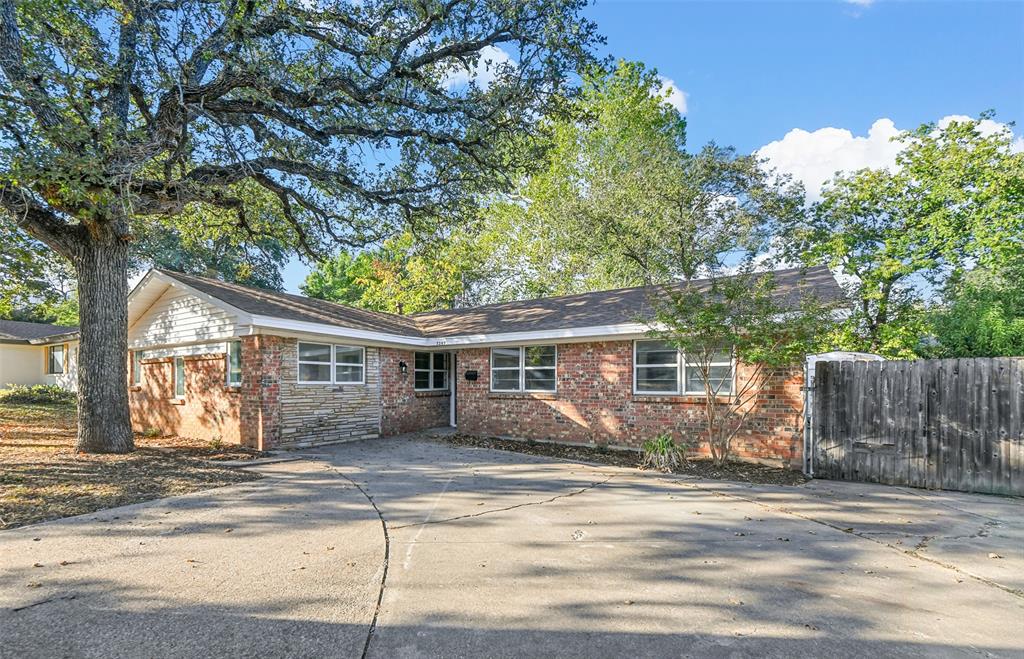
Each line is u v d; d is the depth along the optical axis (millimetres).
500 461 9711
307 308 13000
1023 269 15820
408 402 14258
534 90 11297
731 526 5555
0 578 3953
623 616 3436
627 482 7852
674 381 10578
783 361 8312
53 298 13008
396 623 3305
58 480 7199
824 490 7336
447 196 13320
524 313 14633
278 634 3141
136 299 13234
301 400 11391
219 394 11766
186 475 7832
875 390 7895
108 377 9609
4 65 7676
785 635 3188
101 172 7707
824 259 17750
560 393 12109
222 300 11031
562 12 10312
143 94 9453
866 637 3168
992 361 7113
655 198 21297
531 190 26938
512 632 3203
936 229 15891
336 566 4277
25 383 26547
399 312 31516
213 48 9273
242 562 4352
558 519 5801
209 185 11078
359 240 14547
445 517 5848
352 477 8039
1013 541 5070
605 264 25984
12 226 9500
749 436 9570
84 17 8547
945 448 7359
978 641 3125
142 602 3564
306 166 11352
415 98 11688
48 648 2949
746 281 9156
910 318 17016
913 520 5797
